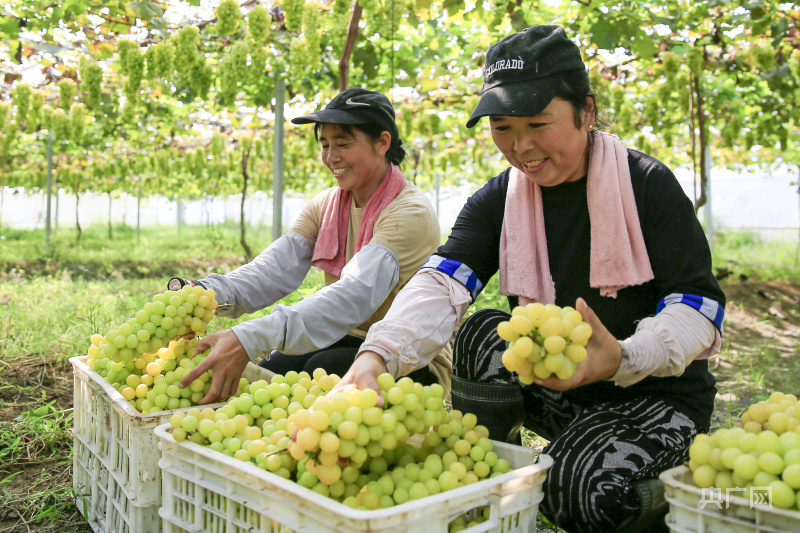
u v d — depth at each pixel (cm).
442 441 179
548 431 238
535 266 209
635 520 171
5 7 479
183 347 231
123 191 1958
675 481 138
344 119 269
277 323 234
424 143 1041
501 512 151
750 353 589
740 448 138
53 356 450
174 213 3366
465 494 143
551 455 181
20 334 491
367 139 279
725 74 695
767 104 749
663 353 166
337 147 280
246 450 169
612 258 193
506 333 151
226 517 158
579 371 151
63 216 2958
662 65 611
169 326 223
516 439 233
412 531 134
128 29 521
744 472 130
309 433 141
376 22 470
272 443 171
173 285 267
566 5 523
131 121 679
